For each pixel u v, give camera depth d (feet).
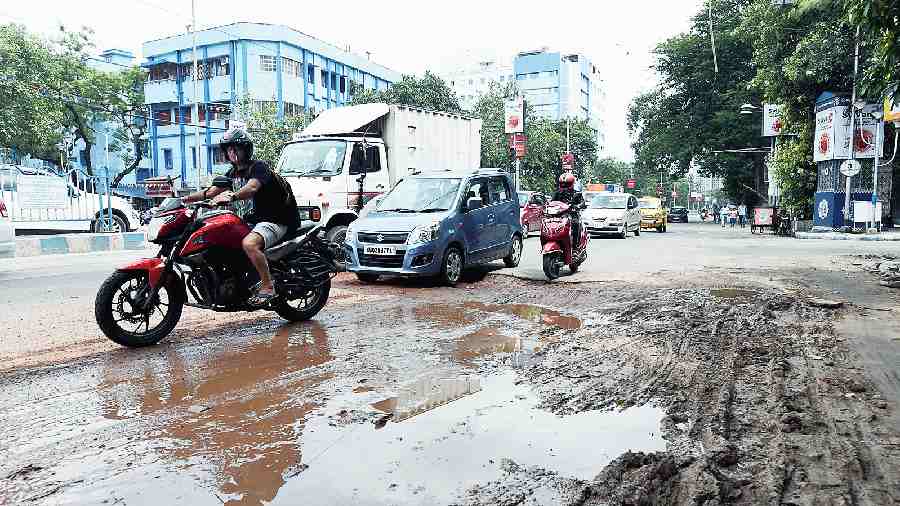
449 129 47.50
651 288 27.91
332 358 16.22
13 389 13.79
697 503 8.55
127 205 60.85
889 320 20.59
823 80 73.87
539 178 152.87
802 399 12.79
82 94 112.06
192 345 17.81
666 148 131.13
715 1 121.39
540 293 27.02
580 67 320.91
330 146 36.29
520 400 12.67
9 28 86.22
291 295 20.58
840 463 9.80
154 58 144.56
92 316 22.11
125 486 9.12
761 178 135.95
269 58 137.90
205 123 140.46
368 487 8.93
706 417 11.71
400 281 31.22
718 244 57.31
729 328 19.30
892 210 92.02
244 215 20.56
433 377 14.38
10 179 48.91
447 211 30.55
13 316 22.08
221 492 8.87
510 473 9.32
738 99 117.19
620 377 14.15
